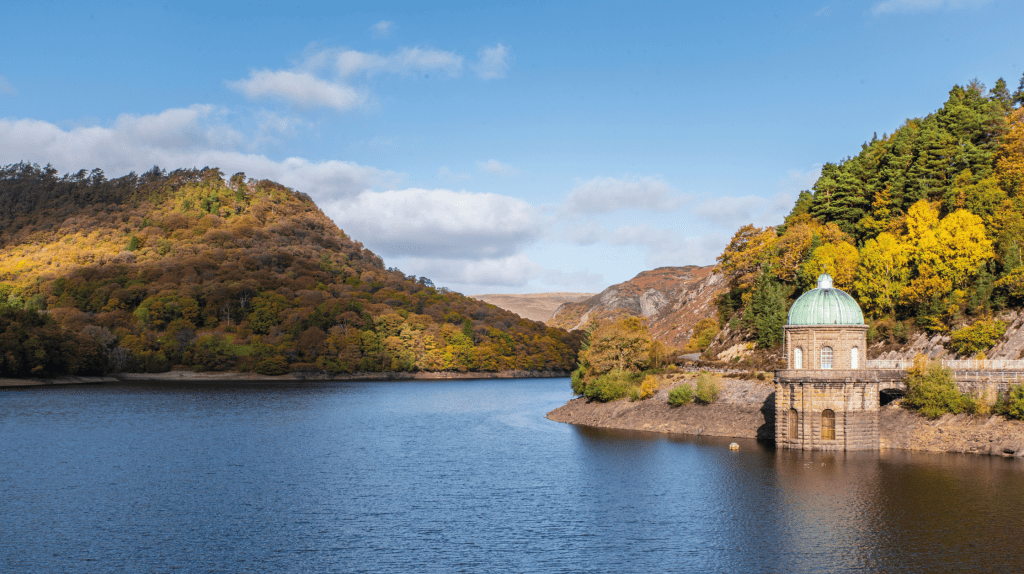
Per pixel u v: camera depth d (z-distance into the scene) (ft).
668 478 268.82
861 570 176.86
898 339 374.22
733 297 536.83
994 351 327.88
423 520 224.33
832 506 226.38
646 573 178.29
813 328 300.61
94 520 226.17
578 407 457.27
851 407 299.99
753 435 347.97
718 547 195.00
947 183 433.89
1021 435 283.79
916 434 304.09
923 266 369.71
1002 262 364.79
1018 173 405.39
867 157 498.69
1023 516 211.41
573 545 199.11
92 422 459.32
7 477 288.10
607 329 465.06
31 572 181.78
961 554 184.65
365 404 607.78
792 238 467.11
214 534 212.02
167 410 535.19
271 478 286.25
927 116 501.97
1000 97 479.41
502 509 235.61
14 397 616.80
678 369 450.71
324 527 218.18
